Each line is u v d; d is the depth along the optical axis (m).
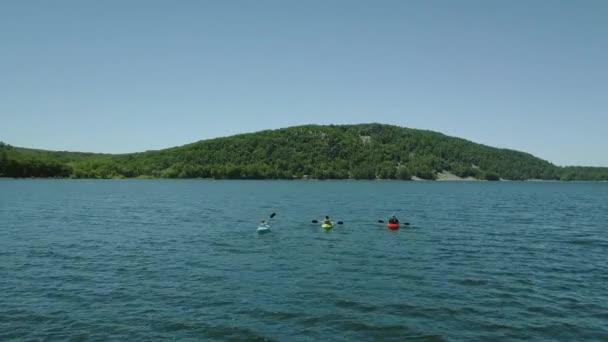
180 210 71.38
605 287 24.88
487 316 19.86
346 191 146.62
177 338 17.03
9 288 23.33
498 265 30.31
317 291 23.30
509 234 46.09
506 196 128.75
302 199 101.81
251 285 24.34
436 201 100.00
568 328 18.56
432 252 34.88
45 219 55.47
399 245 38.00
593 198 122.00
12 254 32.31
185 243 38.16
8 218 55.75
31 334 17.27
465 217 63.94
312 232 45.66
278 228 48.69
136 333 17.45
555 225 55.19
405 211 72.31
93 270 27.58
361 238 41.75
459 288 24.30
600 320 19.53
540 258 33.00
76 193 114.94
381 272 27.80
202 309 20.27
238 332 17.64
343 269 28.50
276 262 30.41
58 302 21.09
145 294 22.50
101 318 19.05
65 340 16.75
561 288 24.58
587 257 33.62
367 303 21.39
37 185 155.38
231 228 48.53
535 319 19.56
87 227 48.34
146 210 70.94
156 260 30.78
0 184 157.25
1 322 18.47
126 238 40.75
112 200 93.19
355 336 17.44
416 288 24.17
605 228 52.44
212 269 28.11
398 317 19.55
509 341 17.20
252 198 104.69
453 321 19.19
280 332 17.70
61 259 30.78
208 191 138.62
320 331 17.86
